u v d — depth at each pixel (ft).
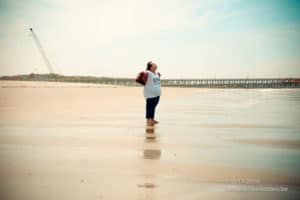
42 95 88.43
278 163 17.81
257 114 44.06
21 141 23.94
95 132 28.37
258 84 314.96
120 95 98.48
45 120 36.19
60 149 21.18
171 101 73.10
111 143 23.36
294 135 27.48
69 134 27.22
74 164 17.33
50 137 25.67
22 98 74.74
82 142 23.68
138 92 123.85
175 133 28.17
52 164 17.31
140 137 26.02
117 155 19.48
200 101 73.05
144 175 15.43
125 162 17.81
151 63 34.55
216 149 21.54
